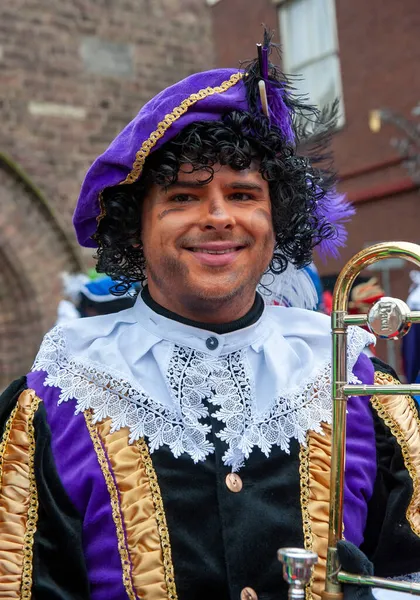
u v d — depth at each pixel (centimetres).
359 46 852
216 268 128
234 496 125
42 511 126
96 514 125
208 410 131
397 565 134
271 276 161
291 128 142
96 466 127
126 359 135
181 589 120
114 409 130
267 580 122
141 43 693
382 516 137
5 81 636
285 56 900
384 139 842
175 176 126
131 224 138
